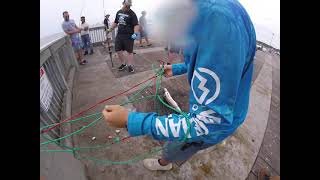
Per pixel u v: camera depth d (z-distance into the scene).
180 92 3.89
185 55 1.04
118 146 2.57
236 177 2.49
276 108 4.55
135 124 1.02
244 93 1.24
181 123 0.97
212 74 0.86
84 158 2.31
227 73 0.85
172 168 2.36
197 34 0.88
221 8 0.82
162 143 2.67
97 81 4.46
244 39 0.89
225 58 0.83
